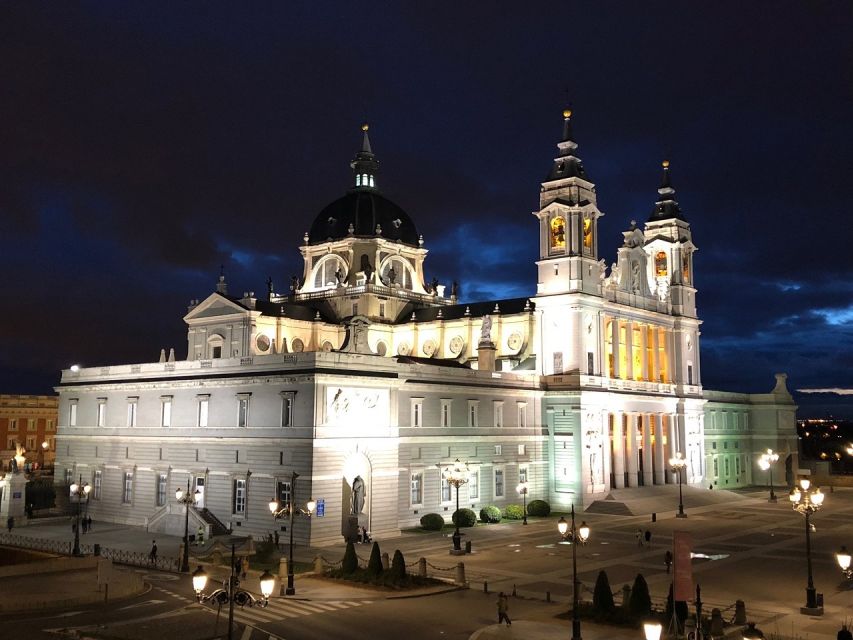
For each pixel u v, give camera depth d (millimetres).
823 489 138375
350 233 122812
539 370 105438
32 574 56500
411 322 119562
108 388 93625
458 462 78250
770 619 47312
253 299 108062
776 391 152750
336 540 73125
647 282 121125
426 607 49031
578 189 107500
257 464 76375
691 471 124812
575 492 100625
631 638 41375
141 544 73750
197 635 41969
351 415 75688
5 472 97250
